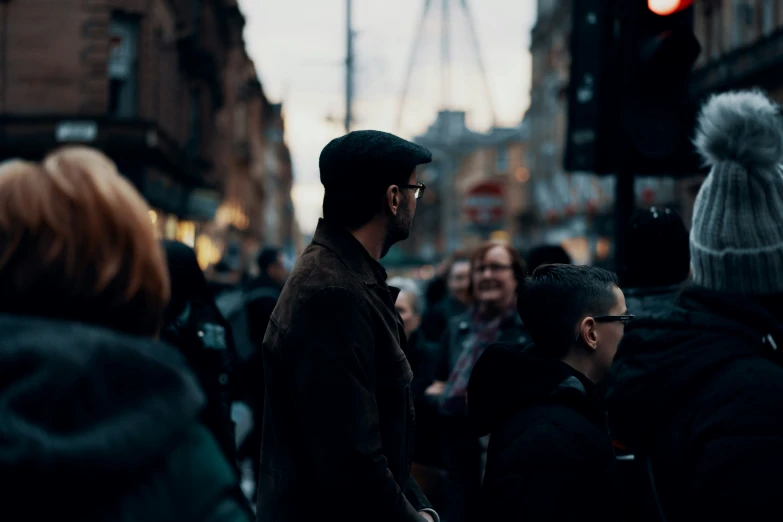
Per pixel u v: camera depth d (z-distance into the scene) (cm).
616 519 195
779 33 1964
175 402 111
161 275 126
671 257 254
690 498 186
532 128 4969
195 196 2878
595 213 3388
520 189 5375
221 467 119
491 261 427
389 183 235
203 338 340
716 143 211
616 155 391
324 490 212
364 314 221
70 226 118
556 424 196
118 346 111
